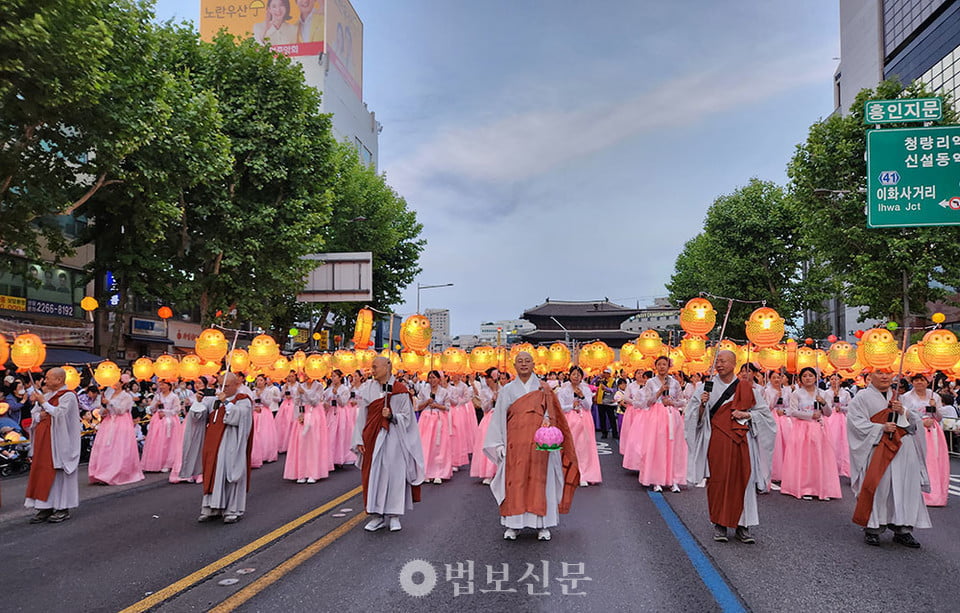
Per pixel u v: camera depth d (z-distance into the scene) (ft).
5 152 36.47
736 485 20.62
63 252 50.21
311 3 154.61
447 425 34.76
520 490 20.80
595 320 223.71
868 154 37.42
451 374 40.09
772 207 108.17
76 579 17.46
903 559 19.02
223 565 18.42
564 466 21.71
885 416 20.79
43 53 30.12
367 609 14.82
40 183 40.81
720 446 20.95
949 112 65.98
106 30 32.78
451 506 26.99
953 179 36.55
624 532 22.26
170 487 33.22
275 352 35.58
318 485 32.76
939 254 65.98
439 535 21.71
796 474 30.01
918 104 36.52
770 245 107.24
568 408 32.58
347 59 171.94
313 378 35.42
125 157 45.21
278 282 63.05
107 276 73.26
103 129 39.47
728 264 108.68
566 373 39.91
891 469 20.45
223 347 36.24
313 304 93.30
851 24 139.85
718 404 21.24
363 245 92.07
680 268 155.12
